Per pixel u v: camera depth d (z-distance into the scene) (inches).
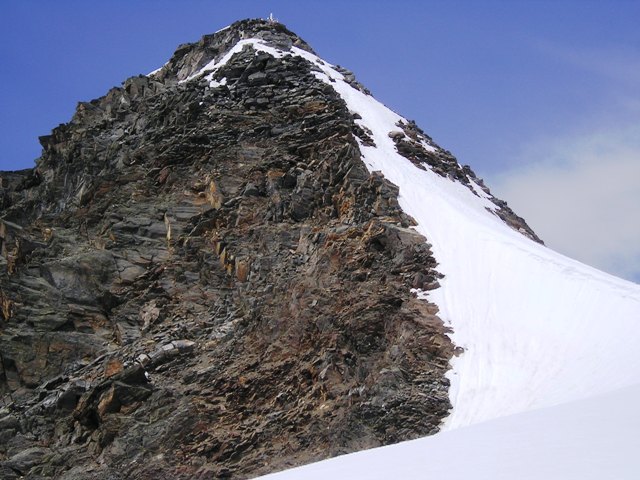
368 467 1136.2
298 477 1179.3
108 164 3476.9
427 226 2795.3
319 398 2287.2
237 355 2519.7
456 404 2132.1
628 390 1230.3
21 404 2588.6
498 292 2445.9
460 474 980.6
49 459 2362.2
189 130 3432.6
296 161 3174.2
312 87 3624.5
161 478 2198.6
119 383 2434.8
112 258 2930.6
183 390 2423.7
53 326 2765.7
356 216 2829.7
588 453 951.0
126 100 3956.7
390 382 2207.2
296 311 2544.3
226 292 2802.7
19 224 3560.5
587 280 2383.1
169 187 3201.3
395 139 3590.1
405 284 2534.5
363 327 2380.7
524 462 970.1
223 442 2244.1
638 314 2192.4
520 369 2161.7
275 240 2856.8
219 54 4222.4
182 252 2950.3
